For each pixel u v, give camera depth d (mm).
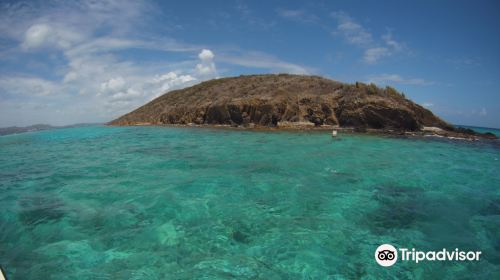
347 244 5816
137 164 13195
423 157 14695
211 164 12812
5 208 7883
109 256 5422
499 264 5234
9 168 13172
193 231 6383
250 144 18969
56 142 23188
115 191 9141
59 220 7020
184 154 15570
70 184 10125
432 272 4949
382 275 4840
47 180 10773
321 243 5840
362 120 27812
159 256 5395
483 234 6355
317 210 7531
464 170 12016
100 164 13430
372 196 8625
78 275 4863
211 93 44562
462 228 6629
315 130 27422
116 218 7082
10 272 5004
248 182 9930
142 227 6598
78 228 6582
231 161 13406
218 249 5633
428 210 7629
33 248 5785
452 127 27188
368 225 6684
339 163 12906
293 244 5801
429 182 10164
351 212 7418
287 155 14797
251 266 5055
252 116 32875
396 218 7098
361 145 18281
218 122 36375
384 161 13445
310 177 10578
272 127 30172
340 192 8945
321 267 5035
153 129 33531
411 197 8594
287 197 8469
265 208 7656
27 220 7047
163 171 11703
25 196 8875
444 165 12898
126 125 46281
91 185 9906
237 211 7449
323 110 30625
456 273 4949
